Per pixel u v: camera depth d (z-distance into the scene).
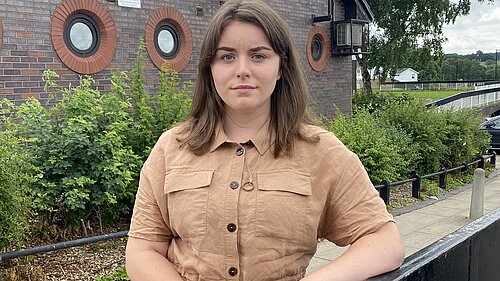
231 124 1.44
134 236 1.49
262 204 1.30
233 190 1.33
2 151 3.84
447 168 11.50
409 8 22.78
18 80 6.61
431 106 11.62
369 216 1.36
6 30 6.48
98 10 7.49
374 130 8.43
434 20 22.70
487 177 12.10
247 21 1.37
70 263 4.41
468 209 8.38
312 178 1.35
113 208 5.18
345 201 1.37
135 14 8.01
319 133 1.41
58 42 7.02
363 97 19.20
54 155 4.64
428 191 9.60
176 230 1.41
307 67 11.34
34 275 4.07
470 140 11.81
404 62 23.83
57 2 7.01
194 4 8.88
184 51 8.73
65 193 4.62
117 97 5.36
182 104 5.70
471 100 28.38
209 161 1.40
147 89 7.93
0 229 3.77
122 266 4.40
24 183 4.13
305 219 1.32
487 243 1.60
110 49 7.64
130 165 4.98
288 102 1.42
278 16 1.43
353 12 12.28
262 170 1.35
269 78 1.37
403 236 6.70
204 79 1.47
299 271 1.36
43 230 4.73
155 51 8.30
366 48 13.09
